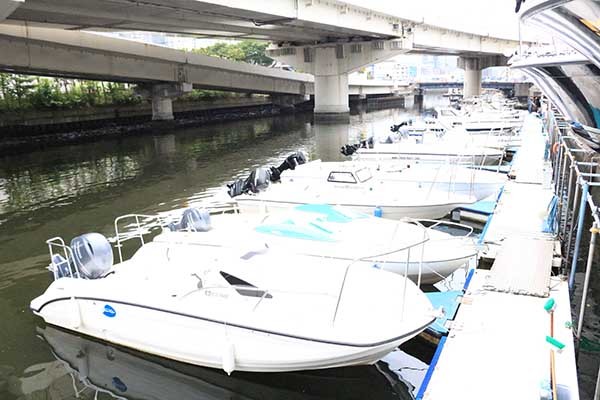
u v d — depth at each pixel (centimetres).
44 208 1773
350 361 671
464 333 701
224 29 3853
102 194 1988
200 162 2761
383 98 8925
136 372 746
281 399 689
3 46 3120
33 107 3888
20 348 808
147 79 4341
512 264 914
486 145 2323
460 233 1388
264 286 743
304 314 691
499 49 6888
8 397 692
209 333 703
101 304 779
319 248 949
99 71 3791
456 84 9356
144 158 2936
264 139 3847
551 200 1282
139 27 3556
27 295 1020
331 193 1384
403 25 4931
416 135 2755
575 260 895
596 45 1080
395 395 699
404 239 1000
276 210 1362
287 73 5991
